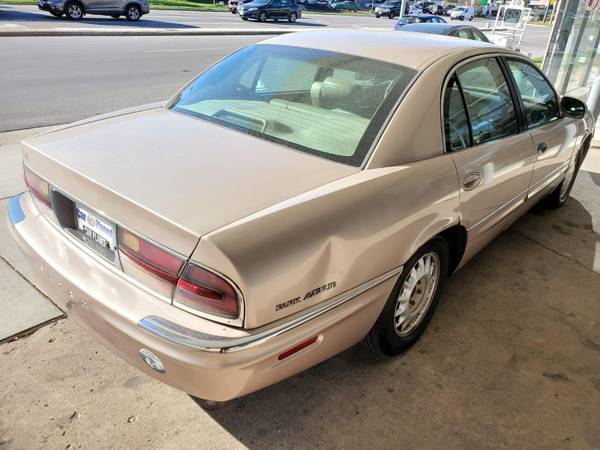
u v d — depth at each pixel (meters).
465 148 2.64
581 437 2.29
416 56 2.60
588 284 3.55
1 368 2.39
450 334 2.91
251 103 2.59
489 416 2.37
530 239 4.17
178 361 1.68
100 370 2.43
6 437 2.07
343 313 2.01
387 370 2.59
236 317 1.68
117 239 1.86
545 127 3.57
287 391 2.42
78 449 2.04
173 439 2.12
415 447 2.18
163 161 2.07
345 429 2.24
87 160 2.07
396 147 2.25
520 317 3.12
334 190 1.98
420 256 2.42
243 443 2.13
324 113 2.40
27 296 2.89
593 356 2.82
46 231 2.21
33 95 7.94
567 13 8.15
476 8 51.16
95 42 14.40
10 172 4.61
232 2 30.58
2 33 13.75
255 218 1.74
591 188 5.45
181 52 13.97
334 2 46.62
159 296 1.78
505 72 3.12
